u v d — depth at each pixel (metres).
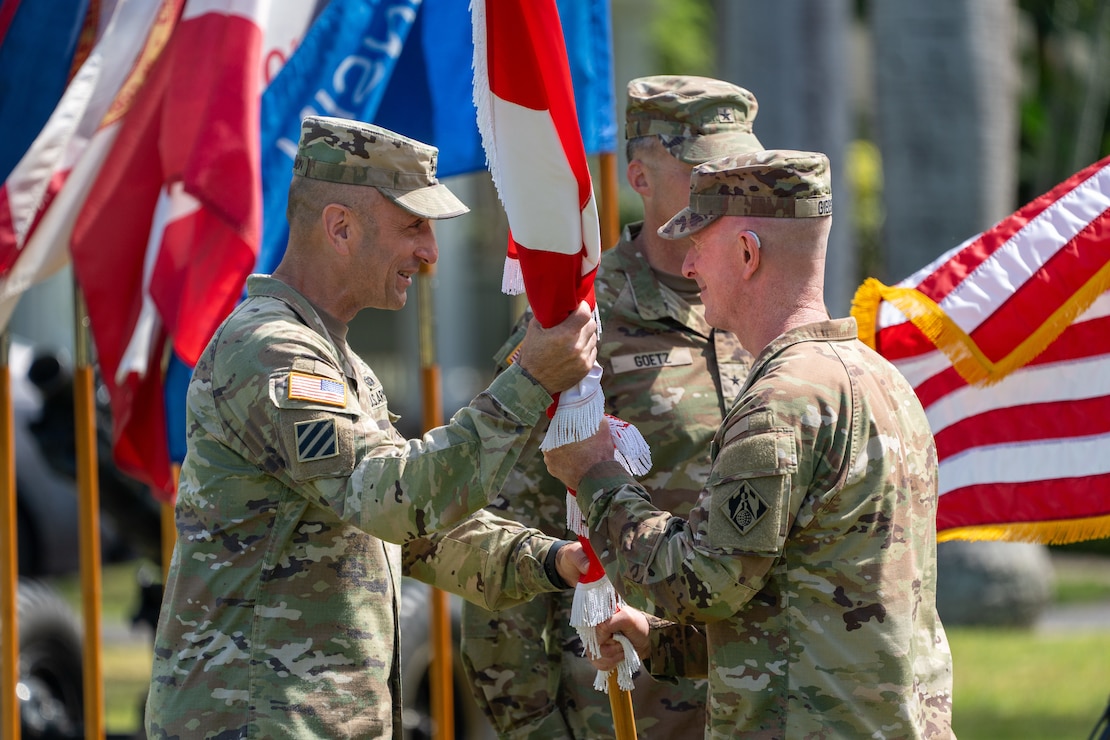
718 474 9.59
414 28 15.10
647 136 12.73
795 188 9.96
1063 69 56.00
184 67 13.68
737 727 9.77
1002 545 34.47
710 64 64.12
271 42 14.29
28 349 34.66
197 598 10.27
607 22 15.70
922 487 10.05
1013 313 12.94
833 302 32.31
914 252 33.25
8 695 15.84
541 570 11.26
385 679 10.51
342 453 9.99
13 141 14.41
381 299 10.83
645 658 11.29
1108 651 30.55
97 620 15.60
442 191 10.76
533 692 12.71
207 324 13.24
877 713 9.52
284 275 10.79
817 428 9.51
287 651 10.14
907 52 33.06
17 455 32.84
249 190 13.14
